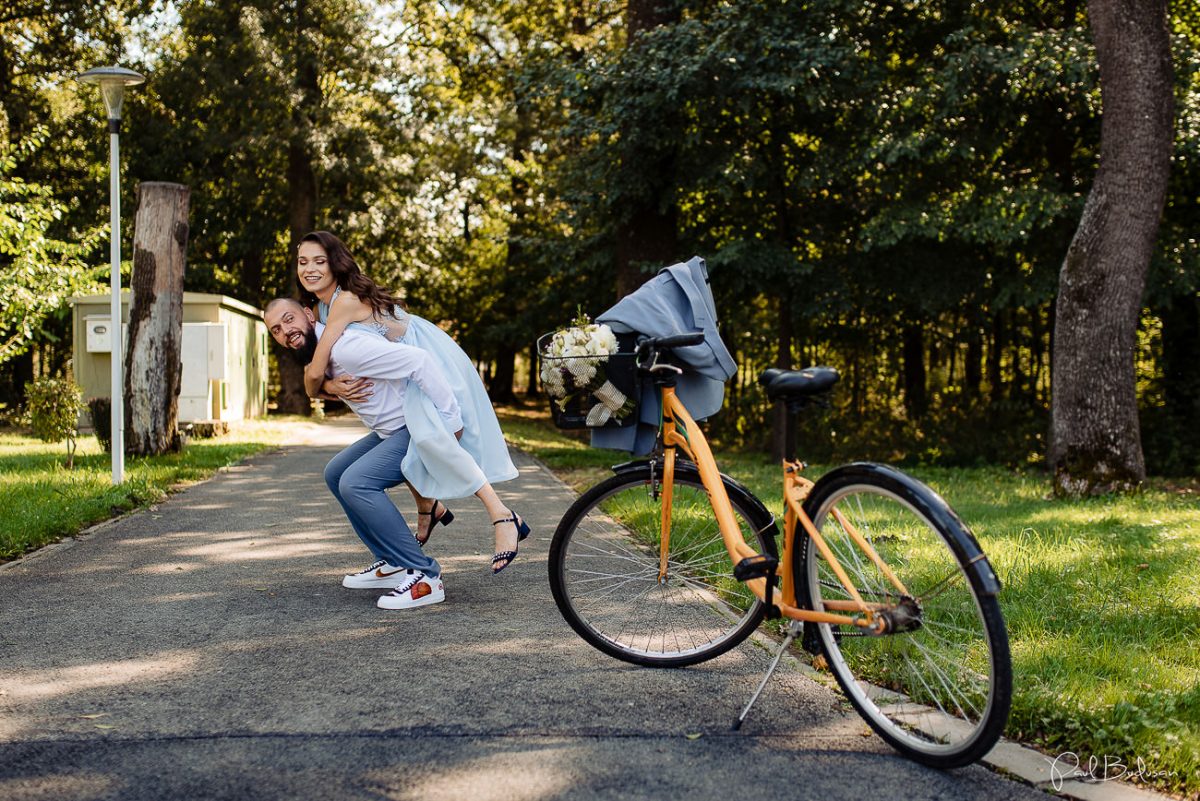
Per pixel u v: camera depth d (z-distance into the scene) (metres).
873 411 17.73
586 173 14.62
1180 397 15.66
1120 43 9.87
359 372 4.40
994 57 12.95
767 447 18.70
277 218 28.20
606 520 3.83
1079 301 10.21
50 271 18.64
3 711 3.16
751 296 15.71
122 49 28.34
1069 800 2.62
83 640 4.00
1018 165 14.77
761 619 3.71
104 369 18.61
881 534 3.02
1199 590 4.94
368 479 4.52
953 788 2.68
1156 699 3.16
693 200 15.25
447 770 2.73
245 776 2.68
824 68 13.18
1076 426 10.20
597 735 3.01
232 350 19.94
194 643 3.96
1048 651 3.81
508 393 35.69
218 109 26.09
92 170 27.84
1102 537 6.84
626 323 3.77
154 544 6.17
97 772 2.69
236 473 10.42
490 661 3.75
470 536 6.59
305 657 3.77
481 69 28.67
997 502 9.70
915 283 14.69
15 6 27.30
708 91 13.06
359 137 25.94
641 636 3.79
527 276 28.38
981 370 23.09
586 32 25.12
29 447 13.81
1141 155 9.88
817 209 15.16
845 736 3.05
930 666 3.06
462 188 29.58
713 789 2.64
